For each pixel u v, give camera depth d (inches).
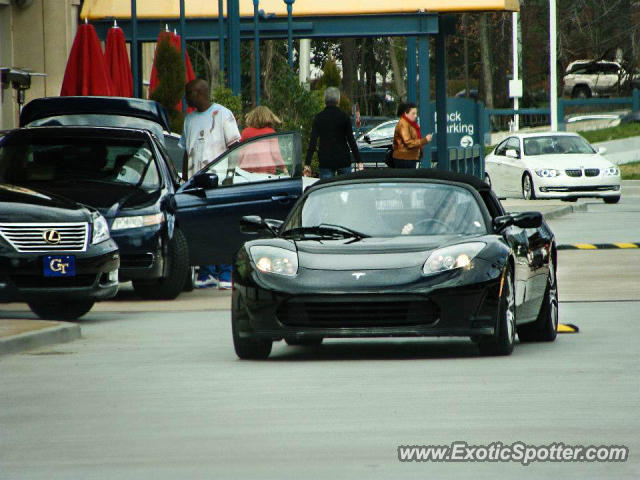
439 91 2947.8
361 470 569.9
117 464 592.1
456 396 761.0
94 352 1005.2
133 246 1370.6
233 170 1472.7
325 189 1024.9
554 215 2677.2
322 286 907.4
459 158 2829.7
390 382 820.0
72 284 1195.3
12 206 1205.7
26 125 1547.7
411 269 915.4
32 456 615.2
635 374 842.2
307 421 688.4
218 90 2309.3
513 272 956.6
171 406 745.0
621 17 6446.9
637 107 5605.3
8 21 2429.9
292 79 2444.6
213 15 2554.1
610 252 1920.5
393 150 2145.7
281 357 967.6
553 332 1042.1
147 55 3216.0
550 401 738.8
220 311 1322.6
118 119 1551.4
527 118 5590.6
